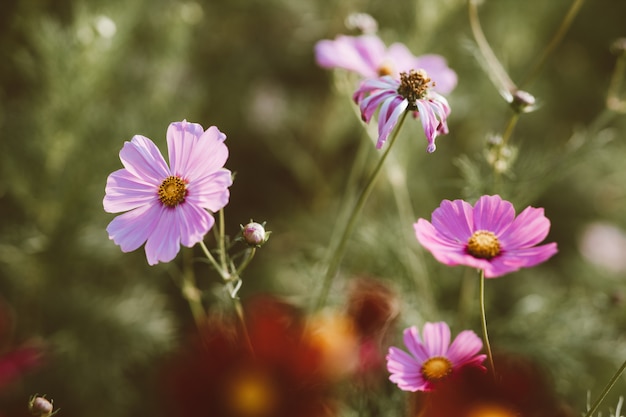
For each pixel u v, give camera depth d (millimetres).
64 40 968
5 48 1133
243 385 618
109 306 1000
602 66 1479
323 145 1180
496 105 1259
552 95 1379
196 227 567
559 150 890
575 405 852
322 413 633
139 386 998
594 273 1233
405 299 836
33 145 996
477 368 579
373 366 711
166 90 1084
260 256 1175
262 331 628
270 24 1390
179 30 1104
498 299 1062
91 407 952
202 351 640
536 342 846
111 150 986
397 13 1258
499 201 582
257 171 1344
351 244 909
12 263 998
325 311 805
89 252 1009
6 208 1089
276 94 1341
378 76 808
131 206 584
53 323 981
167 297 1096
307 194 1331
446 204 585
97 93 1035
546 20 1435
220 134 584
